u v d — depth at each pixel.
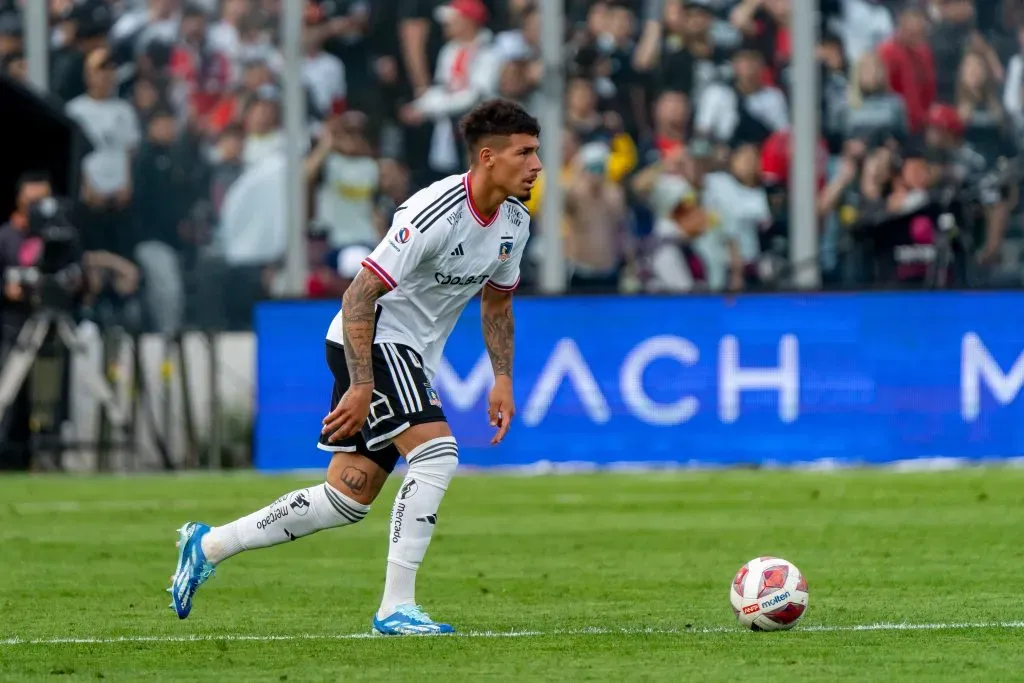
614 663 15.90
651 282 57.72
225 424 51.69
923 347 46.25
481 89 59.44
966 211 50.19
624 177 58.16
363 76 59.84
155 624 19.47
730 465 46.53
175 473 49.28
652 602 21.25
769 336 46.50
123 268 58.50
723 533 30.42
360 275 17.84
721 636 17.78
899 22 58.47
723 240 57.91
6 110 49.66
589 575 24.44
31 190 49.56
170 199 58.94
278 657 16.52
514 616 19.84
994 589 22.14
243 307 58.72
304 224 51.38
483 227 18.36
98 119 58.78
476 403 46.91
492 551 27.97
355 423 17.70
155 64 59.44
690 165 57.94
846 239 55.09
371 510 36.31
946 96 58.62
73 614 20.45
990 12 58.84
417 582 23.66
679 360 46.69
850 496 37.50
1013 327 46.19
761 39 58.69
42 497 40.28
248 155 59.00
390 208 59.09
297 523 18.41
